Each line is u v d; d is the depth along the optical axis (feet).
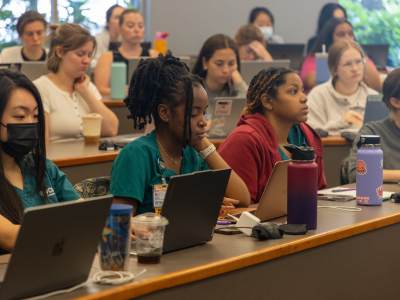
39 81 16.70
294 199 8.49
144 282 6.35
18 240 5.86
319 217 9.29
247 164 10.96
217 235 8.29
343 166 13.21
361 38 35.53
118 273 6.58
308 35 35.37
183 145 9.00
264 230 7.99
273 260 7.63
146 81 9.06
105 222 6.59
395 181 12.32
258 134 11.14
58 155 14.17
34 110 8.06
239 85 18.49
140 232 6.97
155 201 8.66
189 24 33.45
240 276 7.29
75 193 8.85
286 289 7.84
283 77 11.19
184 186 7.38
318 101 19.26
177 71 9.02
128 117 9.53
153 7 32.65
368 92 19.43
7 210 7.96
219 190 7.86
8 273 5.90
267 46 27.43
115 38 28.35
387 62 27.66
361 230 8.82
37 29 23.45
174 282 6.57
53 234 6.08
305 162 8.49
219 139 16.96
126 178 8.86
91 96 17.21
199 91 8.92
